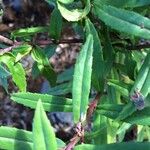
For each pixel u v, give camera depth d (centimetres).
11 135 36
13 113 93
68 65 95
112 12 41
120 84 46
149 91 41
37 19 99
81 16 43
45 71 51
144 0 42
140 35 40
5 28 93
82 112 38
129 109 39
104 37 47
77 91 38
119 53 52
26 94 42
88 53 38
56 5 46
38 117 32
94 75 44
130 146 34
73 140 37
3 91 92
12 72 47
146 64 41
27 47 49
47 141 32
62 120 92
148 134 59
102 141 49
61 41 51
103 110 42
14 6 99
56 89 57
